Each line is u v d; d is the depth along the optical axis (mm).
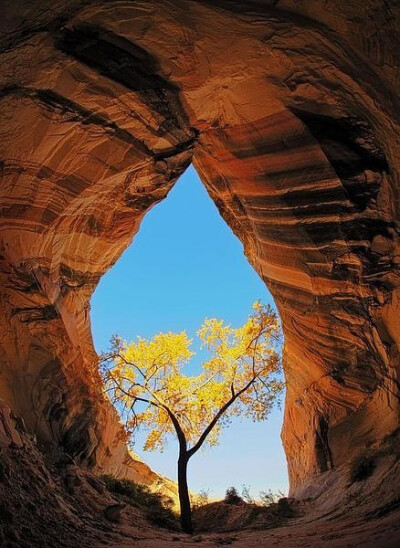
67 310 14070
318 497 12945
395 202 9867
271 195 11852
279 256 13195
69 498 9117
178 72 9250
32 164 10047
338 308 12242
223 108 10703
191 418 16016
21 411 11805
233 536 10141
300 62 8750
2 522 6230
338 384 13422
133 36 8422
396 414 11594
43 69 8398
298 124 10070
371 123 9133
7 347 11719
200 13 8016
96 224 13555
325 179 10484
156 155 11781
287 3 7664
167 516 12664
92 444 15367
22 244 11211
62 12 7547
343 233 10922
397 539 6020
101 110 9758
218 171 13398
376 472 10742
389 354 11383
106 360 15477
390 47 7395
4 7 6859
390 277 10766
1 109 8602
